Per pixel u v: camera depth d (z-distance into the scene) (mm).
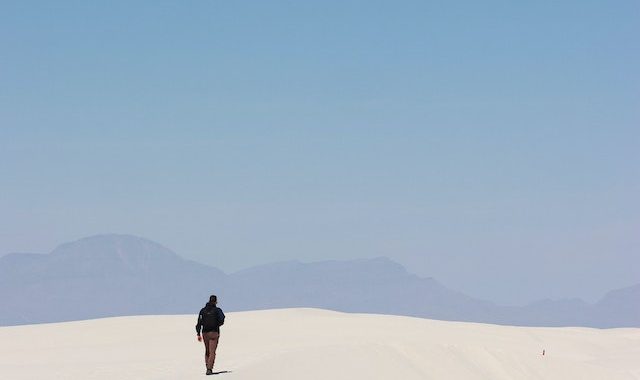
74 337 70562
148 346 63281
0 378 39281
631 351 87438
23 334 72688
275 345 64500
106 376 37781
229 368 36625
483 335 91938
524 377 43062
